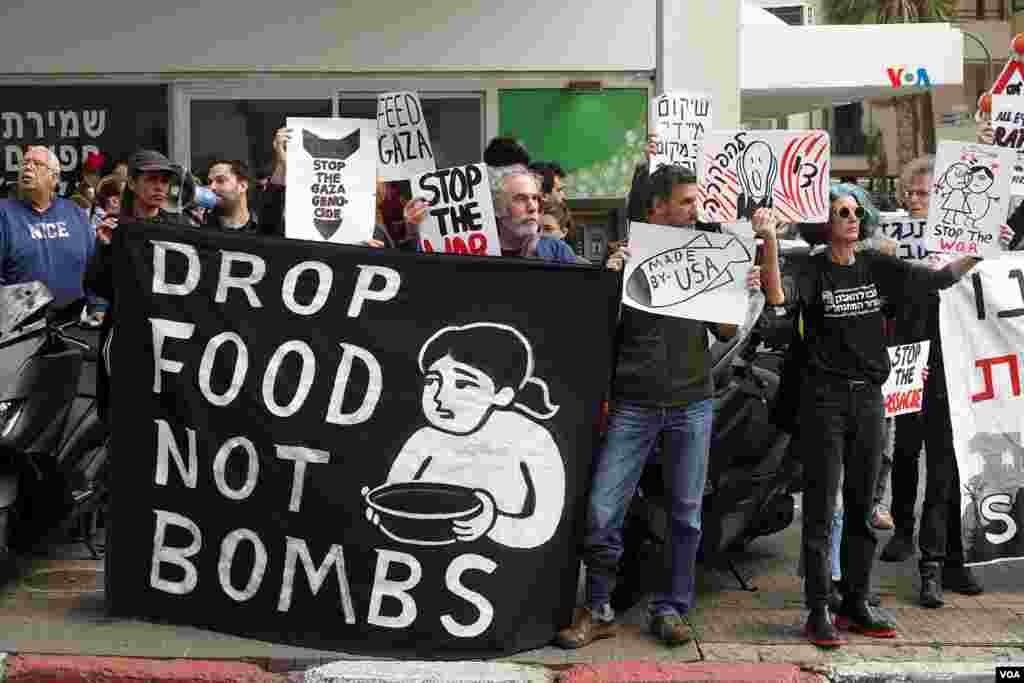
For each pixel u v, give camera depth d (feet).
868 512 20.43
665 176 19.66
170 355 19.88
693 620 21.35
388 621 19.54
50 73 37.40
